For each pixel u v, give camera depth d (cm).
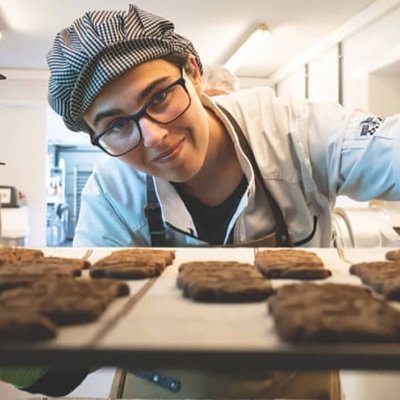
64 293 53
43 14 333
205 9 327
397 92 317
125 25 87
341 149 108
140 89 88
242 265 78
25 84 489
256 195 111
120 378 102
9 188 420
